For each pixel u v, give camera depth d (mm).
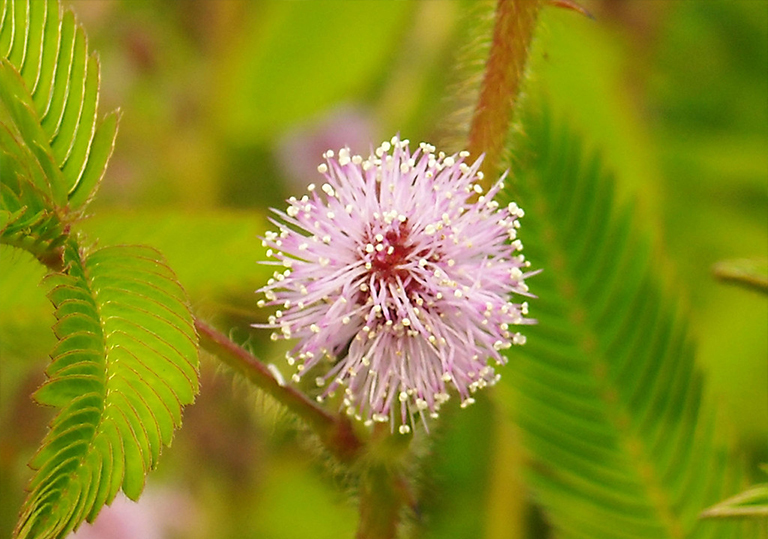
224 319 169
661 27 243
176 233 165
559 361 163
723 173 231
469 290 139
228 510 207
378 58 232
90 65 139
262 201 246
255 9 234
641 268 163
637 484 161
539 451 164
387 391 142
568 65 196
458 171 143
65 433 125
